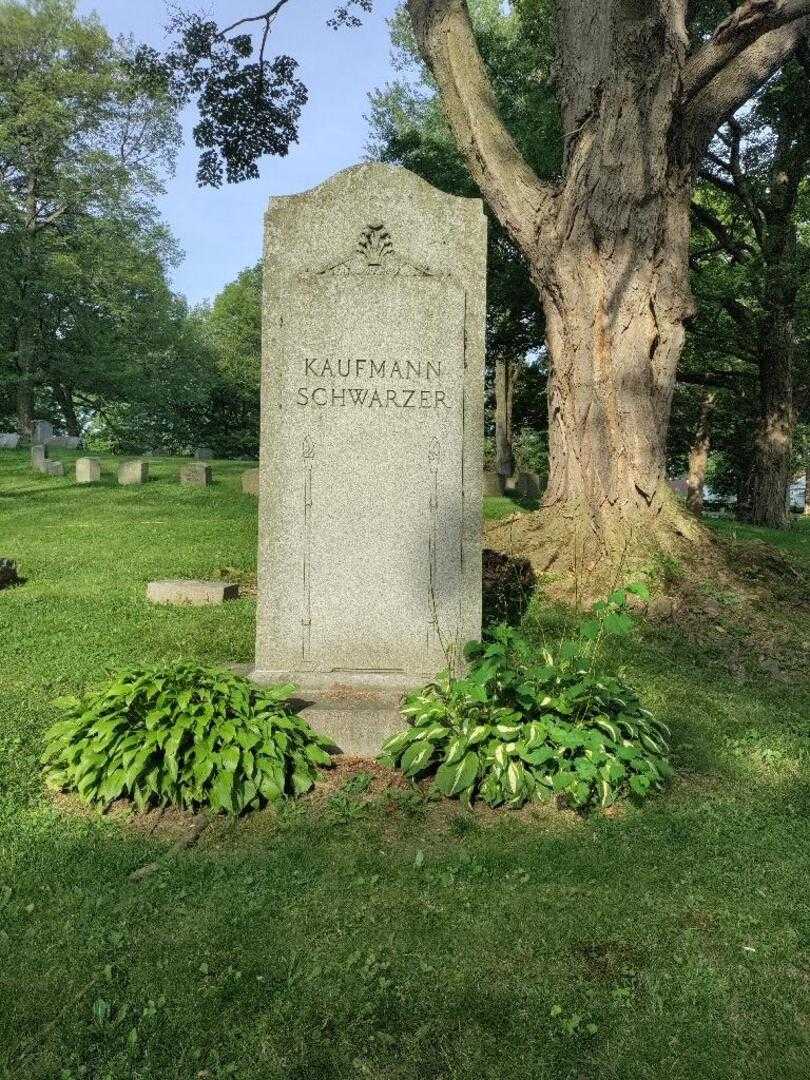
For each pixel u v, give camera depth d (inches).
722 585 383.9
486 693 192.4
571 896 152.1
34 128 1680.6
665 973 127.9
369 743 214.7
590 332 414.3
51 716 238.2
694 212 965.2
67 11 1685.5
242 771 186.1
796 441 1553.9
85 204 1796.3
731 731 249.4
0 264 1640.0
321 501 241.4
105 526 607.8
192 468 837.8
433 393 240.4
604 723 195.2
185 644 317.1
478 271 239.6
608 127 396.8
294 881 155.9
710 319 967.6
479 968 129.0
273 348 240.4
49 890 151.2
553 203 420.8
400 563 242.1
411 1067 107.8
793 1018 117.9
